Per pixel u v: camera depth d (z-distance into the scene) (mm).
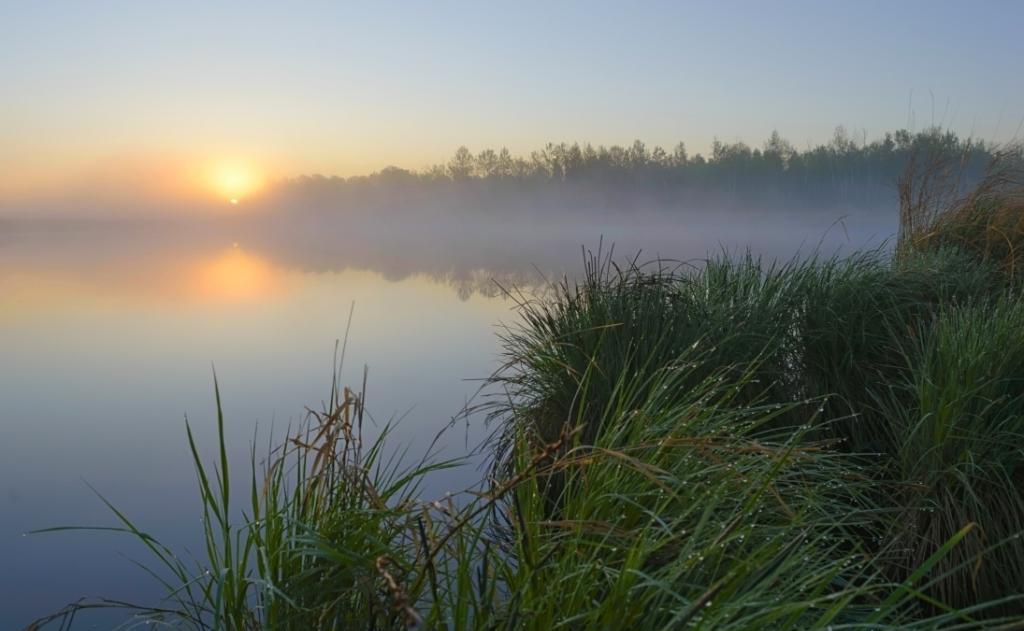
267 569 1930
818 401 4258
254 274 22516
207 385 7969
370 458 2420
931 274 5477
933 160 7668
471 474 4723
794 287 5051
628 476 2512
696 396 3480
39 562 3996
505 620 1813
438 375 7961
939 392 3445
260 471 5270
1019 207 6820
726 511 2490
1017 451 3219
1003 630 1479
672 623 1580
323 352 9477
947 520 3066
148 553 4082
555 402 4578
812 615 2143
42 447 6020
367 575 1927
